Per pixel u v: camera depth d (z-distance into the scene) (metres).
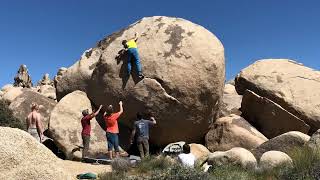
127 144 15.64
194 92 15.50
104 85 16.03
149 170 11.75
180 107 15.47
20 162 5.47
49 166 5.61
